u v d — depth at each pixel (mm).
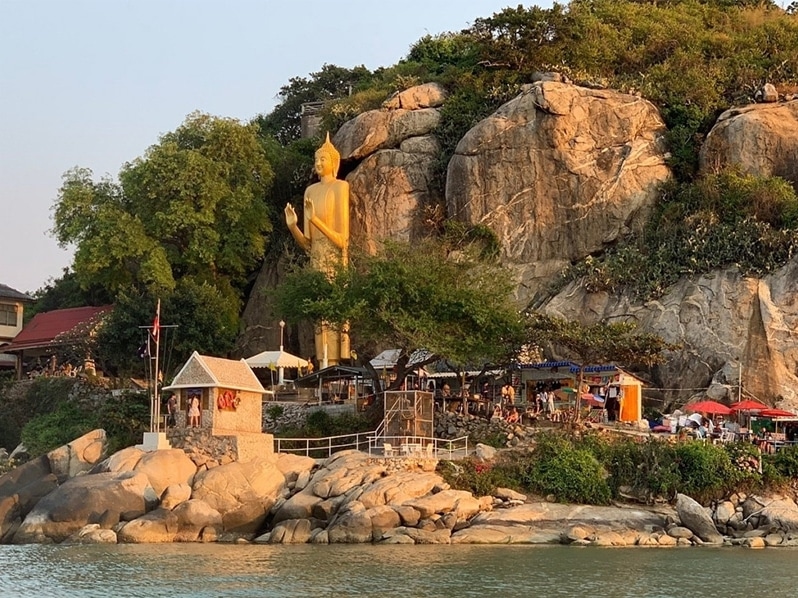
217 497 51844
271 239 83062
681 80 79125
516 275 73375
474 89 80875
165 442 56250
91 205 79875
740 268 65812
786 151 72375
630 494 54719
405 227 77188
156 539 50219
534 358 65812
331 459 55594
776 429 60000
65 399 73312
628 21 89625
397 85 84375
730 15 94438
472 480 53625
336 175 78812
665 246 69812
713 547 50000
